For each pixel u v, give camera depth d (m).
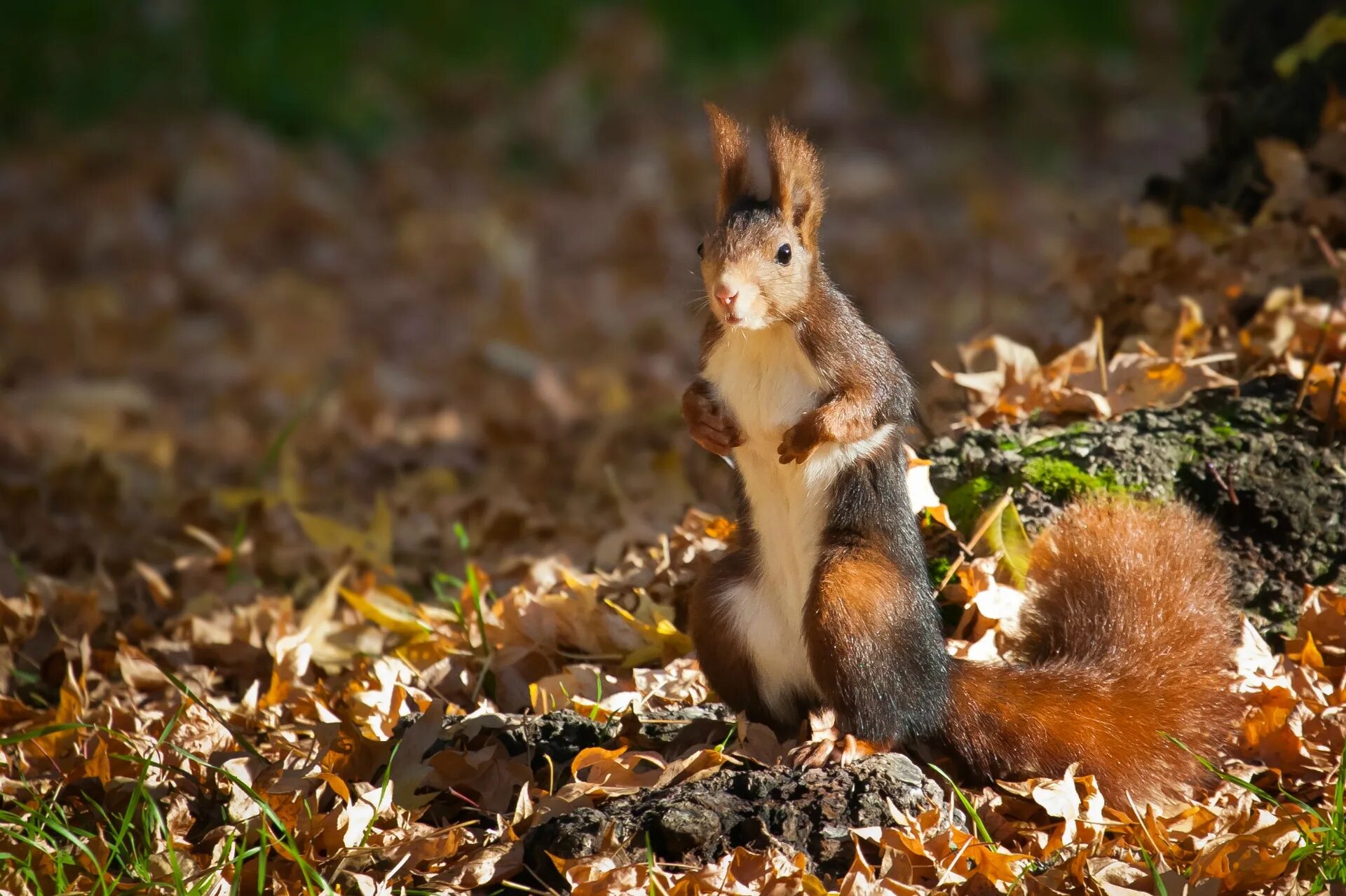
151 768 7.22
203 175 23.69
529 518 11.09
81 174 24.30
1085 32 28.64
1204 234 11.19
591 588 8.41
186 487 13.54
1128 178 23.38
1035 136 25.48
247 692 8.52
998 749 6.79
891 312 18.52
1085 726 6.79
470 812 6.79
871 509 6.75
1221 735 6.90
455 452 13.90
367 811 6.57
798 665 6.90
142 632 9.69
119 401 16.59
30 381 17.58
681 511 10.51
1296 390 8.80
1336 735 7.09
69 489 12.80
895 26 28.86
